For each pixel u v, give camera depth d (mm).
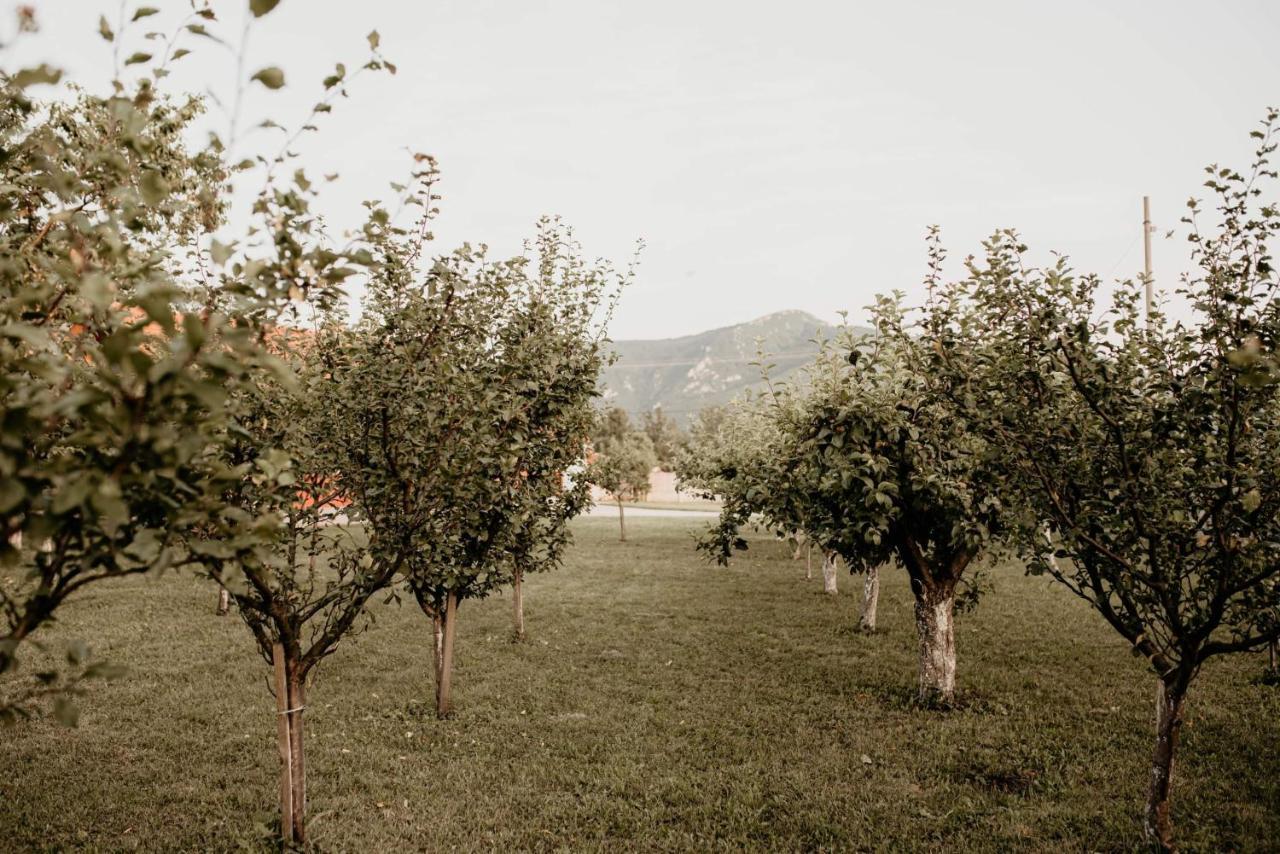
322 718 8844
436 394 5508
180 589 16219
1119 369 5406
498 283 7785
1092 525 5273
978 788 6977
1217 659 11016
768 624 14516
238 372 2307
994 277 5738
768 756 7766
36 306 2939
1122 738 8070
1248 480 4562
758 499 8711
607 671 11133
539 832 6098
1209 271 4922
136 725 8406
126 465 2258
